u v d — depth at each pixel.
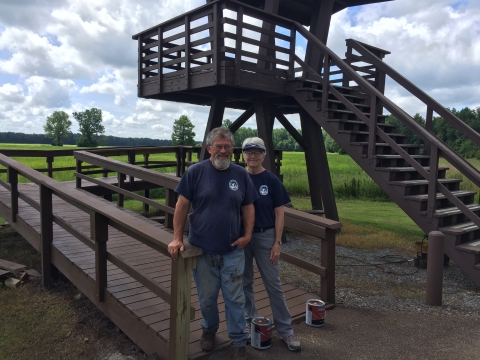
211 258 2.63
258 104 7.23
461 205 4.87
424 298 4.29
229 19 5.82
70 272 4.32
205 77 6.10
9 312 4.16
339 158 41.94
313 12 7.89
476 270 4.66
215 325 2.80
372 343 3.07
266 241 2.92
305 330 3.27
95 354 3.32
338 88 7.22
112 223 3.48
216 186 2.59
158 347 2.87
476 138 5.79
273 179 2.96
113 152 8.16
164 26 6.86
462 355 2.91
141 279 3.04
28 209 6.39
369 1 8.30
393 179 5.66
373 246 6.84
